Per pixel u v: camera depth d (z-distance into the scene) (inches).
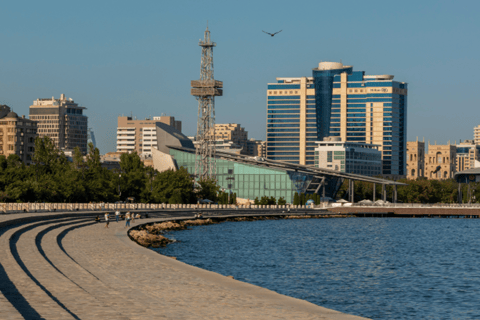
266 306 1520.7
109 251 2822.3
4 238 2738.7
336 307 2255.2
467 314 2161.7
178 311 1400.1
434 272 3221.0
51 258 2358.5
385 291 2588.6
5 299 1225.4
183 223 6304.1
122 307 1402.6
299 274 3034.0
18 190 6417.3
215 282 1910.7
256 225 6939.0
